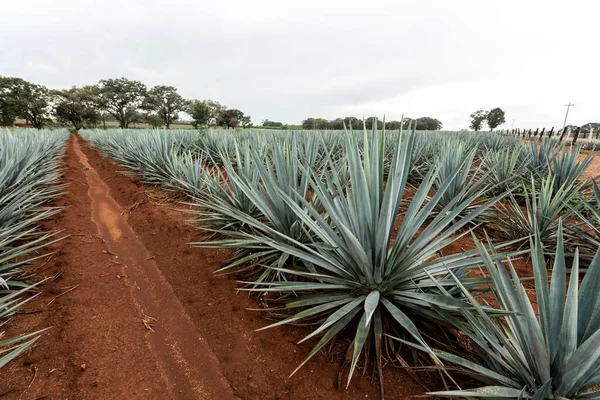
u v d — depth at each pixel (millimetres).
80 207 5270
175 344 2186
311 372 1848
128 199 5934
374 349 1969
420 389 1719
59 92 61969
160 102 68062
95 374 1852
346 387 1728
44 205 4914
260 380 1821
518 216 3631
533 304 2479
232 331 2246
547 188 3309
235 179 3137
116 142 12156
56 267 3049
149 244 3834
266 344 2088
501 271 1580
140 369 1945
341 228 1709
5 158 4910
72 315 2344
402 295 1966
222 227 3789
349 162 1941
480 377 1563
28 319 2336
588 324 1322
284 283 2125
